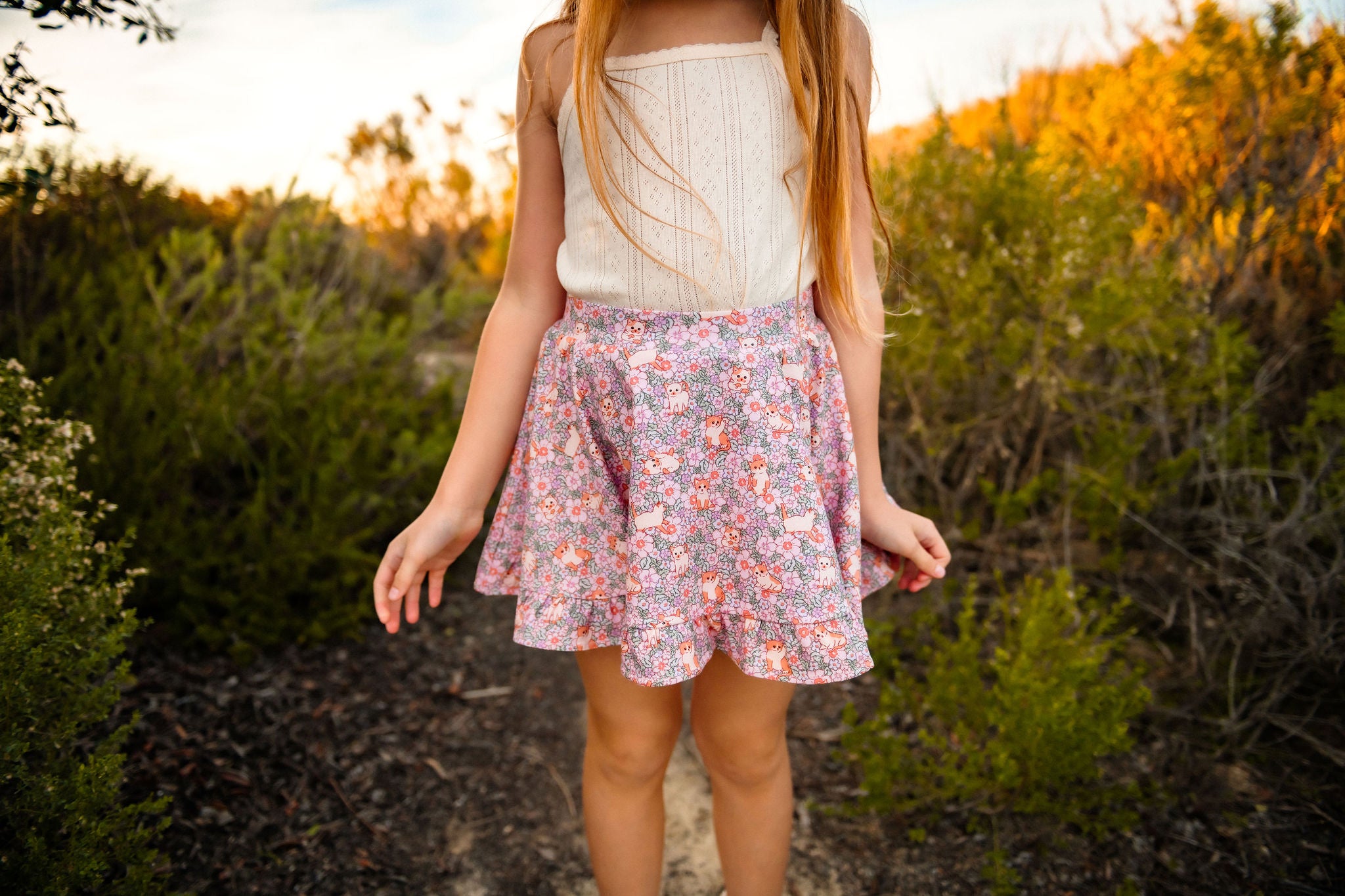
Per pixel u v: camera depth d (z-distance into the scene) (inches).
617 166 42.6
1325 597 70.6
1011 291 91.0
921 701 74.2
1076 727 61.3
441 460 101.3
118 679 49.1
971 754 64.2
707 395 42.4
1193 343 84.3
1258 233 80.3
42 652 44.4
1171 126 90.4
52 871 41.4
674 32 42.3
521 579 45.6
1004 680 64.7
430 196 183.6
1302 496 71.3
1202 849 61.3
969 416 92.5
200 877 59.7
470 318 143.5
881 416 97.4
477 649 91.0
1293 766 67.6
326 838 64.8
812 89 43.0
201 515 89.4
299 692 80.4
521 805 69.7
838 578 43.1
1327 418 73.8
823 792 69.8
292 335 105.7
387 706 80.4
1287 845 61.1
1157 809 64.7
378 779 71.4
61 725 45.9
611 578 44.3
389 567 45.2
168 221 120.2
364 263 137.0
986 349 89.9
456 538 46.5
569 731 78.9
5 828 44.6
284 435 93.9
